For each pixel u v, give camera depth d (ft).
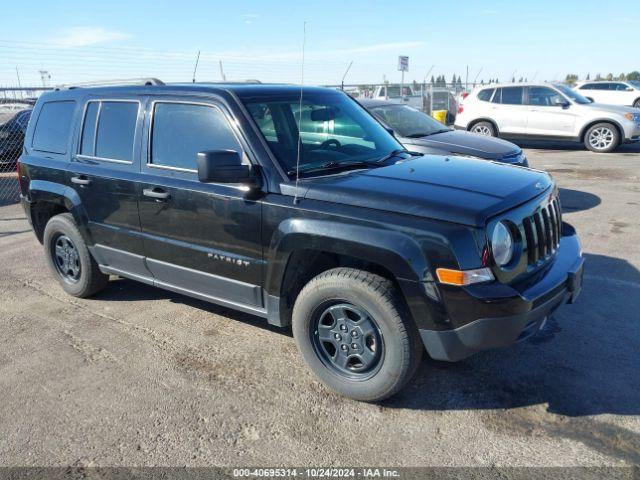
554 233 11.84
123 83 15.47
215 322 15.02
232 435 10.19
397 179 11.30
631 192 29.32
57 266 17.54
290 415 10.74
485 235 9.64
